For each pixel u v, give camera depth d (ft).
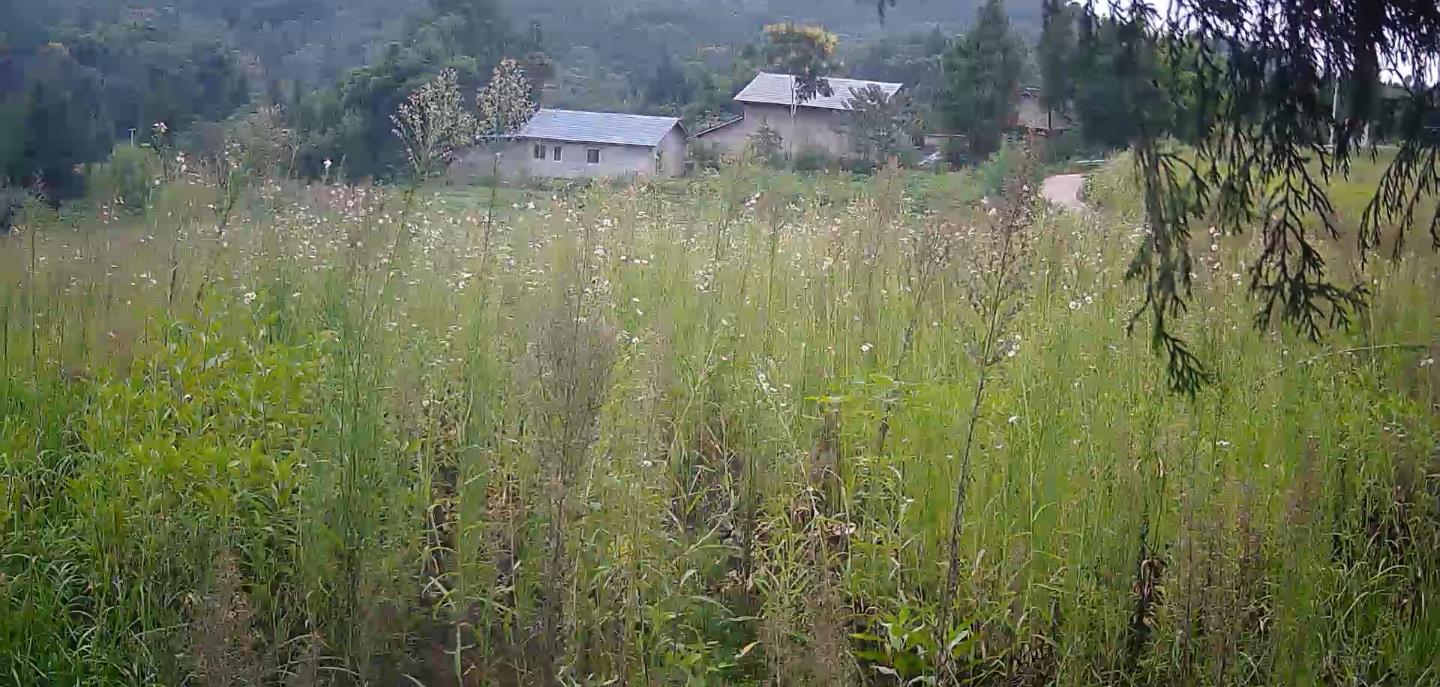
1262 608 12.69
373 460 12.78
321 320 16.43
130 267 20.56
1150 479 13.39
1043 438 13.88
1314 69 11.24
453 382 16.08
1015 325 16.03
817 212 24.63
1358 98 11.46
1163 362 14.93
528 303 16.37
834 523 13.91
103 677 11.26
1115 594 12.72
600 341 11.37
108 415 13.37
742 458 16.03
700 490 15.14
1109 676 12.09
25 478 14.16
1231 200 11.47
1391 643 12.23
